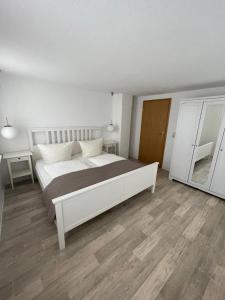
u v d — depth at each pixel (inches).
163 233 69.5
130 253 58.7
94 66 73.9
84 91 135.6
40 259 55.1
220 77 85.9
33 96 107.4
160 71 78.6
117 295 44.9
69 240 63.7
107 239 65.0
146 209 87.0
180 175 122.0
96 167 97.1
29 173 107.6
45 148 105.7
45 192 73.0
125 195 83.6
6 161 104.7
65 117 127.9
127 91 142.9
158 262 55.5
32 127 111.5
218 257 58.2
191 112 107.8
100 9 33.7
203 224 76.2
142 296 44.9
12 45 52.6
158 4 31.5
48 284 47.3
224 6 31.1
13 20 38.0
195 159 110.8
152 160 170.4
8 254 56.7
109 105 160.9
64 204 55.6
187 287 47.7
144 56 60.0
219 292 46.6
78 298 43.9
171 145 148.8
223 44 47.7
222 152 96.4
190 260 56.7
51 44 51.7
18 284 47.0
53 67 76.9
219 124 96.3
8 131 91.8
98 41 49.0
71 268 52.3
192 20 36.3
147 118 167.3
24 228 69.6
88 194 63.2
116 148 168.4
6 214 78.6
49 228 69.9
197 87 115.8
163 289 46.9
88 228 70.9
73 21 38.5
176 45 50.0
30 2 31.9
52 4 32.4
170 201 96.1
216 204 94.1
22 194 97.0
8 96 97.3
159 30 41.4
